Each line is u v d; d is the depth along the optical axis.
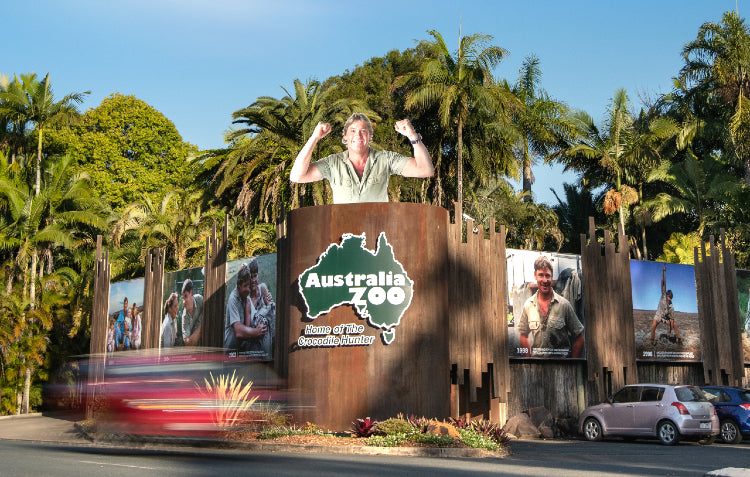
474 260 21.14
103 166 57.34
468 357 20.38
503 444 15.83
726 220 40.00
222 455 13.10
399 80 37.06
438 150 37.84
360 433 15.61
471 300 20.78
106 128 58.84
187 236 43.78
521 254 23.78
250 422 15.95
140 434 15.34
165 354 15.87
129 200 57.38
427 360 17.66
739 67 38.12
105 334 31.25
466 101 35.34
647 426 19.22
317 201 34.25
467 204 42.59
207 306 25.91
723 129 40.94
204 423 14.98
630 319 24.81
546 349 23.53
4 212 44.22
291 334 18.16
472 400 20.30
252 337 23.97
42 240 41.12
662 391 19.30
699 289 26.56
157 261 28.95
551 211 44.09
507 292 22.95
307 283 18.05
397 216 18.11
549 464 12.64
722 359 26.33
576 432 23.00
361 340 17.48
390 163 18.88
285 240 21.25
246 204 36.56
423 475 10.11
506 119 35.38
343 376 17.39
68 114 45.75
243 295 24.66
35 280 41.69
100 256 33.16
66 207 45.84
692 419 18.47
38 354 39.25
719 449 17.47
